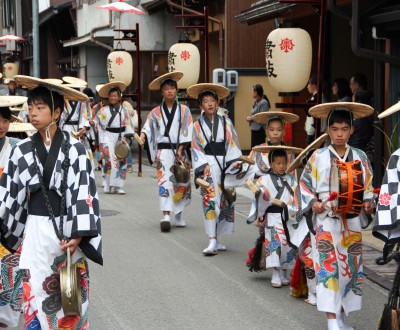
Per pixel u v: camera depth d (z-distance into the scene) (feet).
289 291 25.04
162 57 83.51
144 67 83.56
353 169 19.67
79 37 92.53
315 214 20.33
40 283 16.22
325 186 20.06
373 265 27.81
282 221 23.48
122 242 33.12
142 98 84.02
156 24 82.58
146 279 26.48
